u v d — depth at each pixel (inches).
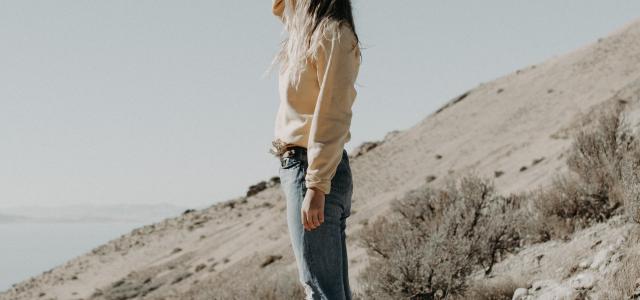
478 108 2807.6
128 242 3341.5
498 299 233.5
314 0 89.0
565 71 2564.0
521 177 884.0
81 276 2800.2
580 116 1186.0
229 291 398.6
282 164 91.8
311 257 88.7
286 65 94.9
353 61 89.4
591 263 212.4
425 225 348.5
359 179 2488.9
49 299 2380.7
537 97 2420.0
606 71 2231.8
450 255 267.0
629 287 163.6
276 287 379.9
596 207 281.4
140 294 1736.0
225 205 3531.0
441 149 2433.6
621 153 282.5
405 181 2160.4
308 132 90.0
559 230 282.8
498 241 299.6
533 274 249.0
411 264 257.0
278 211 2324.1
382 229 346.9
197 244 2541.8
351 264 586.6
